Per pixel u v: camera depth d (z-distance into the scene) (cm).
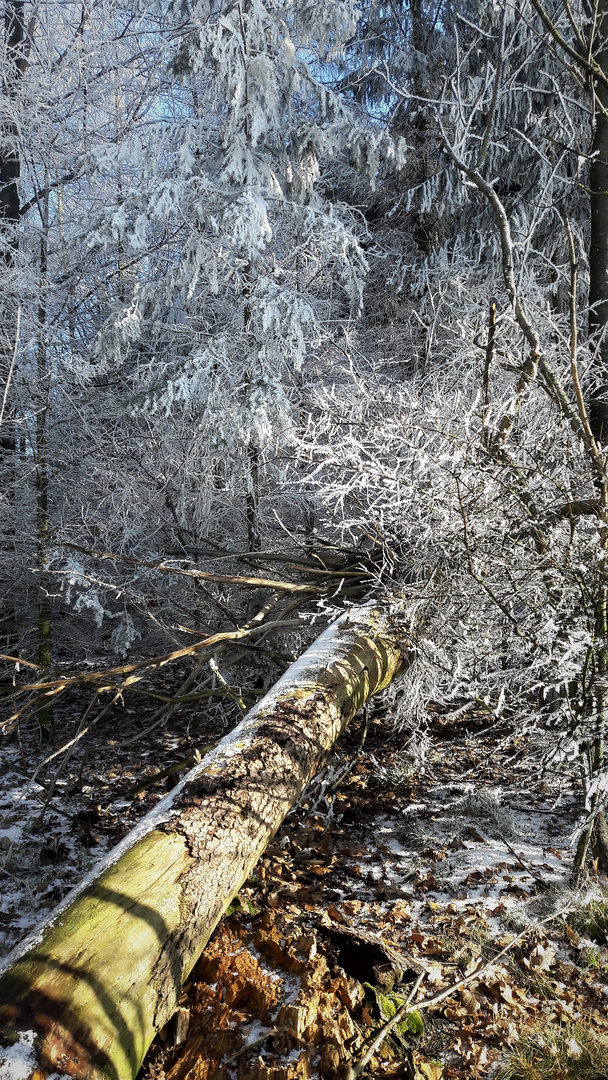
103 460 597
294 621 431
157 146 554
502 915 319
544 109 715
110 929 207
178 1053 228
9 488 589
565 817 410
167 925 216
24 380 550
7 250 553
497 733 523
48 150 581
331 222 570
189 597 612
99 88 648
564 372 434
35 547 595
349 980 256
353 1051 232
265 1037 230
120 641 566
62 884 345
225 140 552
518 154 749
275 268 602
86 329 626
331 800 435
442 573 392
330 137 589
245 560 545
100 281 597
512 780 448
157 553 611
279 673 510
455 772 471
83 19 629
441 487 364
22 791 473
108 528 585
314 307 696
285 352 562
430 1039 251
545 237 743
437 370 546
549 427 371
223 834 248
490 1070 240
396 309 838
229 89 540
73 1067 177
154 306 560
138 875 228
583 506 348
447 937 304
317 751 308
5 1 619
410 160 877
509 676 368
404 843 391
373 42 905
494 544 366
